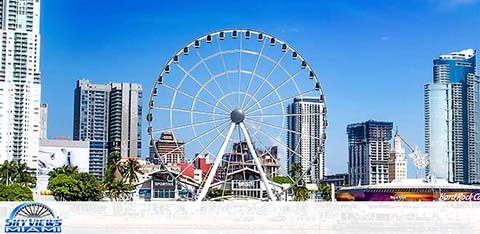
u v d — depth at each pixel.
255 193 165.38
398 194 195.62
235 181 164.75
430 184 199.25
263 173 139.38
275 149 171.62
